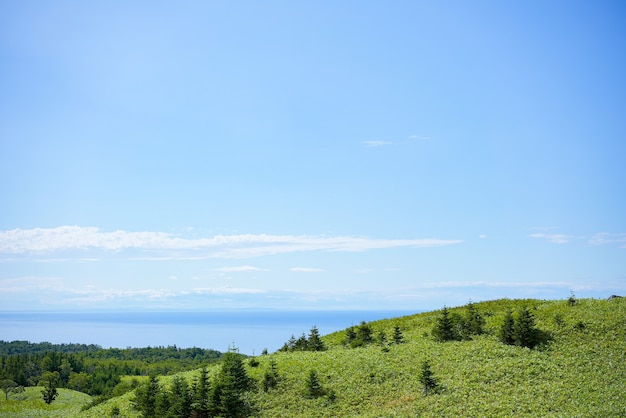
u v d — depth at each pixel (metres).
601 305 54.41
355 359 49.12
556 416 31.48
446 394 37.78
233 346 47.59
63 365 169.62
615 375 38.09
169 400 43.31
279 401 41.97
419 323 64.19
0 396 104.12
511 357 43.62
